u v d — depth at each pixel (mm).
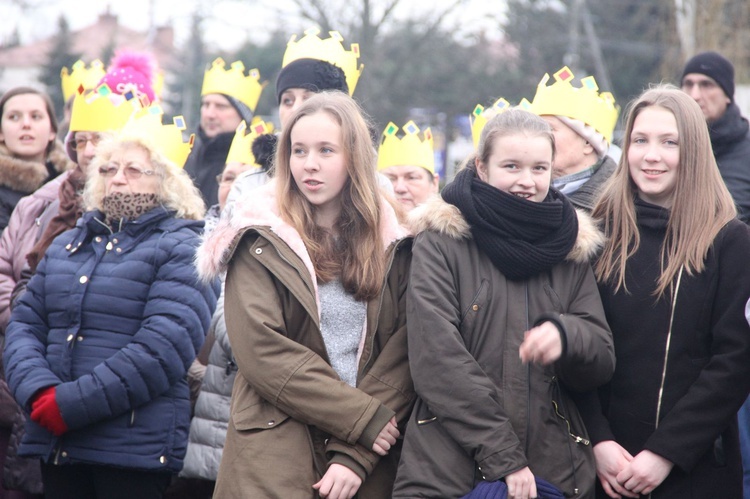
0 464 16109
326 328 11547
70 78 22750
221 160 21312
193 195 14195
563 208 11367
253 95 22078
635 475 11102
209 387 14742
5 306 16062
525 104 15422
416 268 11320
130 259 13367
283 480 10938
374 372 11391
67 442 13023
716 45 45969
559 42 89312
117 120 16328
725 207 11727
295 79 16109
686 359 11461
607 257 11812
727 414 11156
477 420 10648
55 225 15555
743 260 11406
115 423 13039
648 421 11453
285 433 11102
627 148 12117
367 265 11586
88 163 16109
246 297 11336
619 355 11648
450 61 87062
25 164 18312
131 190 13703
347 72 16844
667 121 11812
